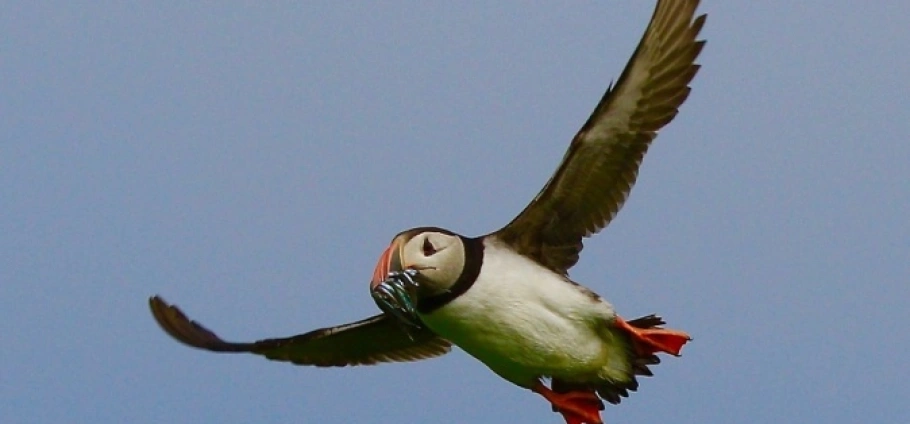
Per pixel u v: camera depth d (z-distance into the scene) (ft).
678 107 42.19
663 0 40.34
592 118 42.11
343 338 50.21
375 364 51.06
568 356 43.04
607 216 43.55
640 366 43.75
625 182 43.11
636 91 41.75
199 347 48.14
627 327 42.88
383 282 41.70
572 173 43.01
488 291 42.29
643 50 40.88
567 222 43.78
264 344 49.26
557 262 43.91
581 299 42.52
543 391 44.75
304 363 51.26
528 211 43.39
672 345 43.01
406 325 44.88
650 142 42.60
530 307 42.42
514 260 42.96
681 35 41.19
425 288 42.29
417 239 42.37
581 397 44.80
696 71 41.75
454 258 42.19
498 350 43.27
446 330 43.16
